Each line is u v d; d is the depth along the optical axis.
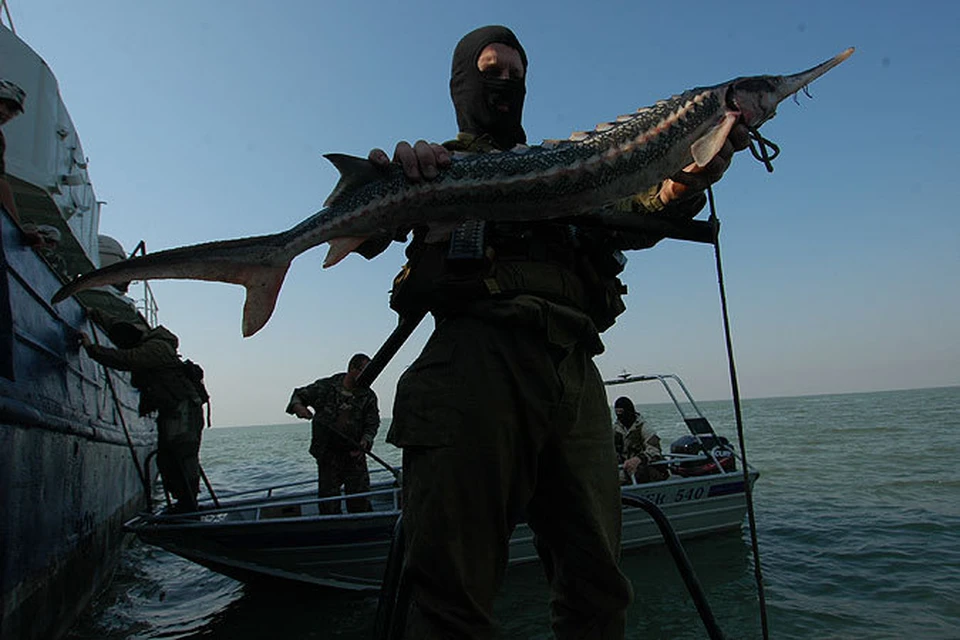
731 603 6.92
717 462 10.19
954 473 15.26
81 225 10.03
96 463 7.74
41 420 5.21
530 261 1.94
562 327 1.84
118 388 10.54
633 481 9.40
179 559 10.50
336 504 8.27
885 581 7.42
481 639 1.70
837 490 13.67
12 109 5.00
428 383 1.82
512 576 8.17
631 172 2.15
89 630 6.80
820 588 7.31
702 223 2.04
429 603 1.71
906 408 67.62
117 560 9.67
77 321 7.00
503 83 2.27
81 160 9.38
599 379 2.10
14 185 7.55
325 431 8.36
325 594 7.92
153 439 14.61
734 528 9.91
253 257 2.24
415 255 2.05
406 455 1.88
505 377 1.78
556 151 2.13
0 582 4.33
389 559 2.08
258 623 7.07
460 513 1.72
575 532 1.91
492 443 1.74
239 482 23.61
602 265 2.06
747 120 2.17
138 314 12.75
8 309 4.62
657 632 6.20
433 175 2.07
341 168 2.26
